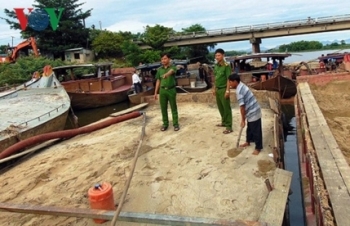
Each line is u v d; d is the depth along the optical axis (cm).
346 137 725
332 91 1221
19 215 426
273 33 4016
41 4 3706
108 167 554
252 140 589
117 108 1872
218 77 660
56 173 557
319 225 366
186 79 1933
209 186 456
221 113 710
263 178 465
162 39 4184
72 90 1859
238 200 414
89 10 4031
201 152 584
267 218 364
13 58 2975
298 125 923
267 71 1786
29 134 867
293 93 1527
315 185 364
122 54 4122
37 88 1466
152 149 621
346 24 3669
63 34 3809
